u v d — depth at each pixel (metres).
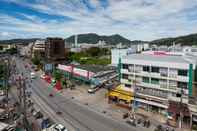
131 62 59.00
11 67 141.50
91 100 66.88
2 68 113.75
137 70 57.50
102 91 77.69
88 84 87.31
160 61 51.72
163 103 51.12
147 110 55.22
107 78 89.62
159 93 52.72
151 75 54.06
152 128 44.84
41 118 51.25
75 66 104.94
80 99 68.19
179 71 48.19
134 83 58.66
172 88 49.91
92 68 103.56
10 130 42.69
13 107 58.00
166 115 50.38
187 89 47.03
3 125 43.91
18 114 53.00
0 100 63.97
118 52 134.62
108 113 54.62
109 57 199.25
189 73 46.38
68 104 62.97
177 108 46.75
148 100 54.38
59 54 166.00
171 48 107.62
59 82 91.00
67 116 52.72
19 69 141.12
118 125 46.78
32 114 53.47
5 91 75.00
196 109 43.69
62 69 109.25
